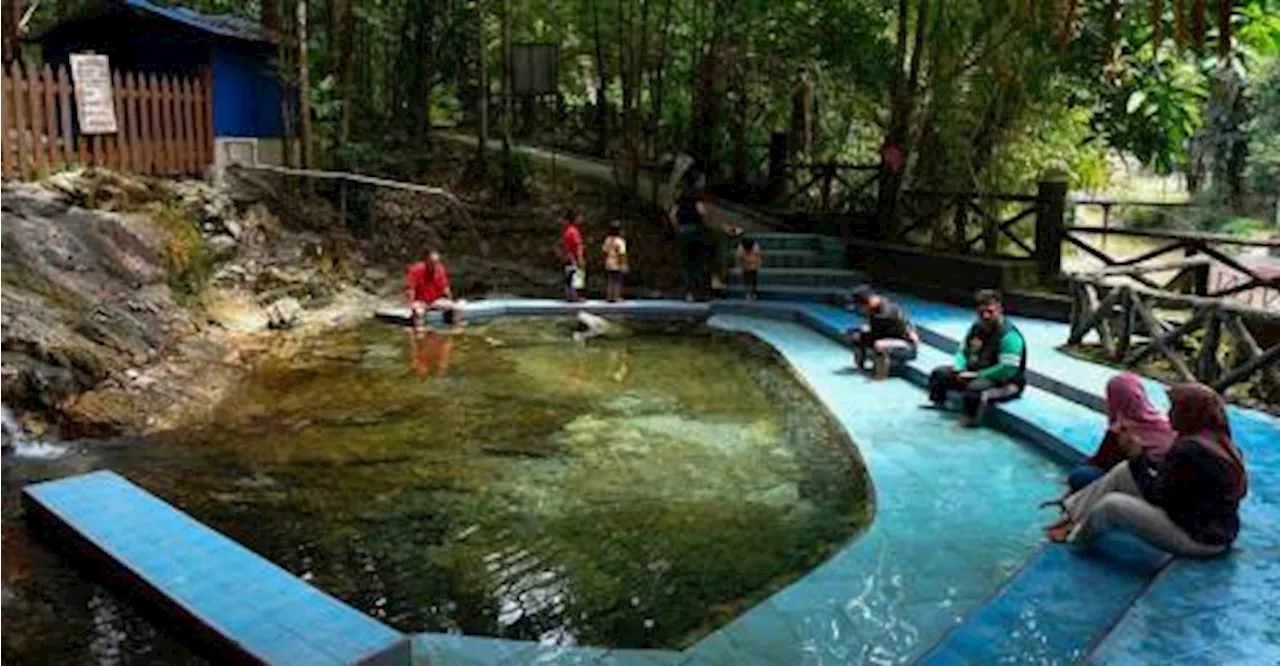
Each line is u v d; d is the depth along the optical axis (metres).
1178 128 14.24
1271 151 21.48
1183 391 5.21
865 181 18.34
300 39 15.05
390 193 16.73
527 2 21.17
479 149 18.09
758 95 20.52
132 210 11.87
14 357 8.29
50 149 11.90
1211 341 8.57
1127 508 5.16
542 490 7.05
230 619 4.77
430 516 6.53
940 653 4.38
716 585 5.54
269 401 9.23
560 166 20.11
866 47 17.91
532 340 12.46
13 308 8.88
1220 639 4.32
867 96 18.66
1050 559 5.39
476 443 8.12
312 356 11.09
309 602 4.96
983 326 8.85
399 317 13.12
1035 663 4.29
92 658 4.73
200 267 12.15
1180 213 22.52
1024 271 13.27
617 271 14.59
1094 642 4.41
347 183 15.80
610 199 18.28
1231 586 4.82
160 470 7.32
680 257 16.77
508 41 18.31
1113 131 15.41
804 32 18.45
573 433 8.47
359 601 5.31
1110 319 10.02
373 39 19.03
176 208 12.55
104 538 5.73
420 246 16.06
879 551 5.77
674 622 5.09
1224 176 23.55
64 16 17.53
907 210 16.81
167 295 11.06
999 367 8.50
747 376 10.78
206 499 6.76
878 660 4.53
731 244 16.28
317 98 15.85
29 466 7.36
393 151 17.91
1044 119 15.42
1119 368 9.52
